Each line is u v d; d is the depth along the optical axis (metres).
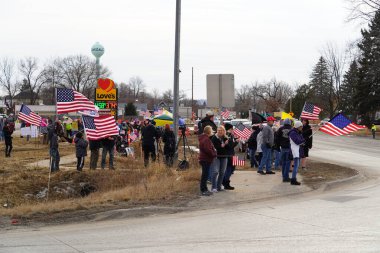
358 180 15.49
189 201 11.52
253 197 12.26
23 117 27.25
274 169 18.20
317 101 82.56
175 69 18.31
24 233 8.70
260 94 112.75
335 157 24.61
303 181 14.63
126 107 87.88
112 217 10.08
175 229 8.77
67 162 21.09
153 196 11.90
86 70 114.75
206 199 11.80
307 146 17.31
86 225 9.40
